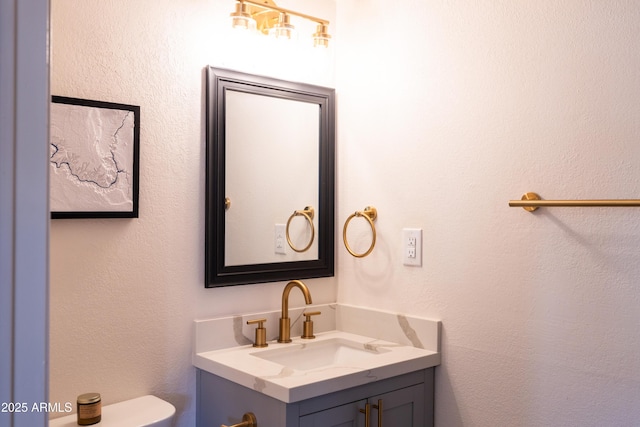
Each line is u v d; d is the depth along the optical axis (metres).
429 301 1.96
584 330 1.56
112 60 1.72
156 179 1.81
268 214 2.08
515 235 1.72
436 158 1.94
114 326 1.73
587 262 1.56
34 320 0.66
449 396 1.90
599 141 1.53
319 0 2.25
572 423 1.59
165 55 1.83
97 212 1.67
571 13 1.59
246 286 2.04
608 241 1.51
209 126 1.91
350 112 2.24
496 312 1.77
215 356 1.86
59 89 1.62
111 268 1.72
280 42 2.13
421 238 1.98
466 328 1.85
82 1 1.66
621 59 1.49
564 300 1.61
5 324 0.64
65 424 1.56
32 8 0.66
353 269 2.24
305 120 2.20
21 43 0.65
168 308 1.84
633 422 1.47
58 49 1.62
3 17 0.64
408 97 2.03
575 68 1.58
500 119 1.76
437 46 1.93
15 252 0.65
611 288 1.51
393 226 2.08
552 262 1.63
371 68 2.16
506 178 1.74
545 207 1.64
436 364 1.91
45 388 0.67
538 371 1.67
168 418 1.64
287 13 2.03
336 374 1.65
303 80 2.21
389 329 2.08
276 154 2.11
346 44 2.26
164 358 1.84
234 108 1.99
